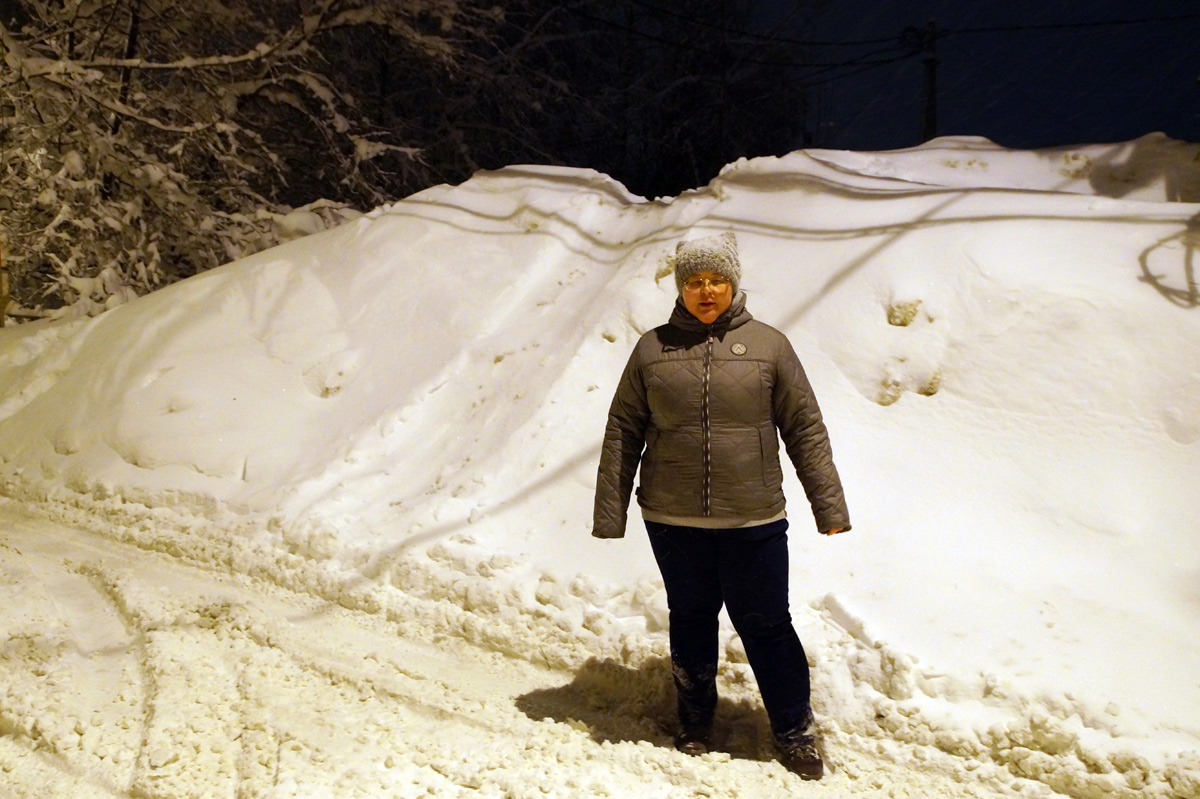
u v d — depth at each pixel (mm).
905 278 4289
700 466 2836
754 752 3072
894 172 5664
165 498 5363
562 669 3598
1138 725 2762
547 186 6594
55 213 10641
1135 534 3355
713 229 5125
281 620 4039
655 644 3461
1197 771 2600
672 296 4848
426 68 15523
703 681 3045
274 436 5555
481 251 6273
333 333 6203
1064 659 2998
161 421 5934
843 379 4184
